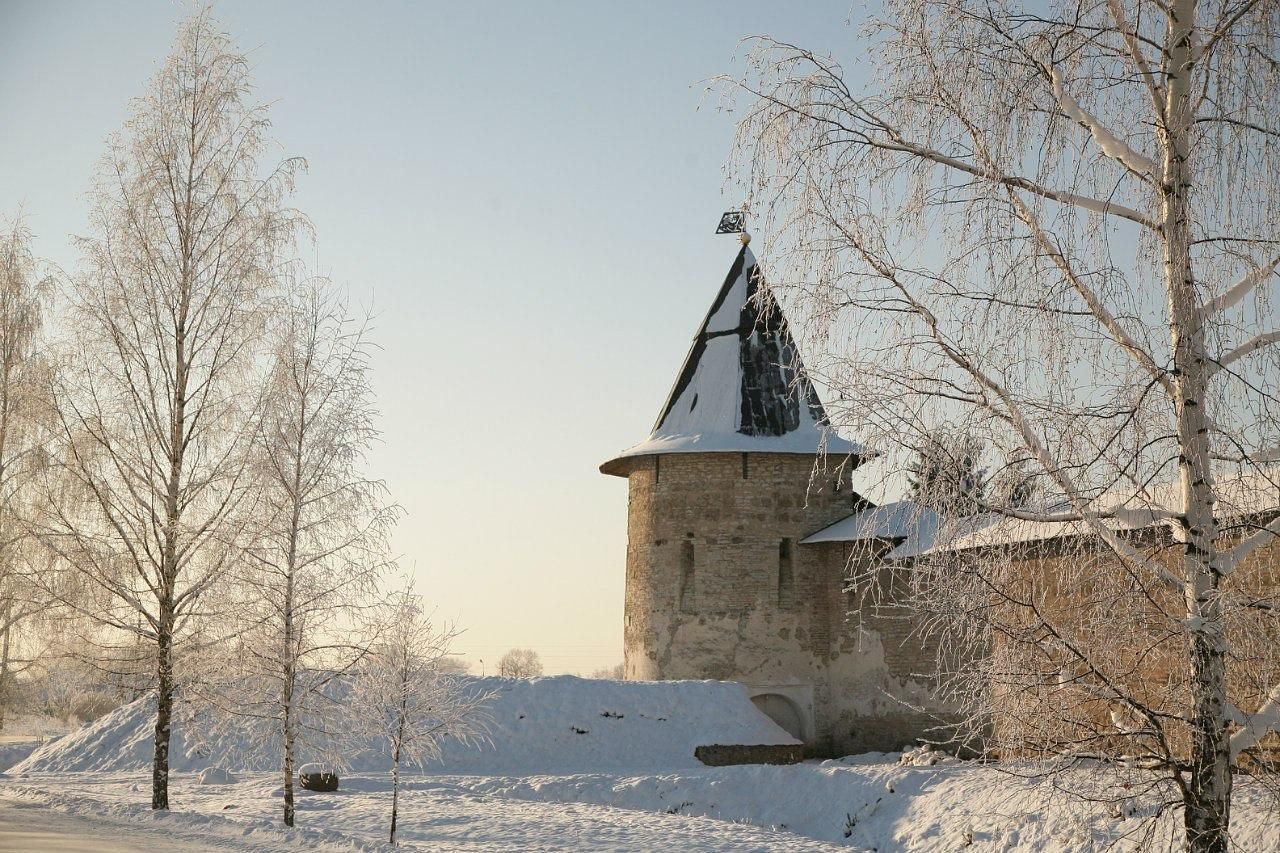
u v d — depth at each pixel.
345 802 20.25
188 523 17.94
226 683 16.92
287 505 16.78
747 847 15.78
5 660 20.59
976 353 7.25
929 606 7.40
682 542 34.22
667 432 35.66
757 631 33.31
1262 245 6.94
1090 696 7.14
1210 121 7.04
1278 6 6.89
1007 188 7.30
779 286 7.66
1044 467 7.05
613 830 17.14
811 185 7.61
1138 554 7.14
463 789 22.86
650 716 30.66
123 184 18.55
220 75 19.11
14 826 14.93
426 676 16.89
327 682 16.80
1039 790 7.46
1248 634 6.71
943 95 7.41
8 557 19.52
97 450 17.80
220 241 18.80
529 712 30.27
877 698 31.09
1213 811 6.85
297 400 17.02
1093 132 7.47
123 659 17.84
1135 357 7.21
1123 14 7.37
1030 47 7.42
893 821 17.81
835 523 34.06
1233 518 7.05
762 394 35.03
